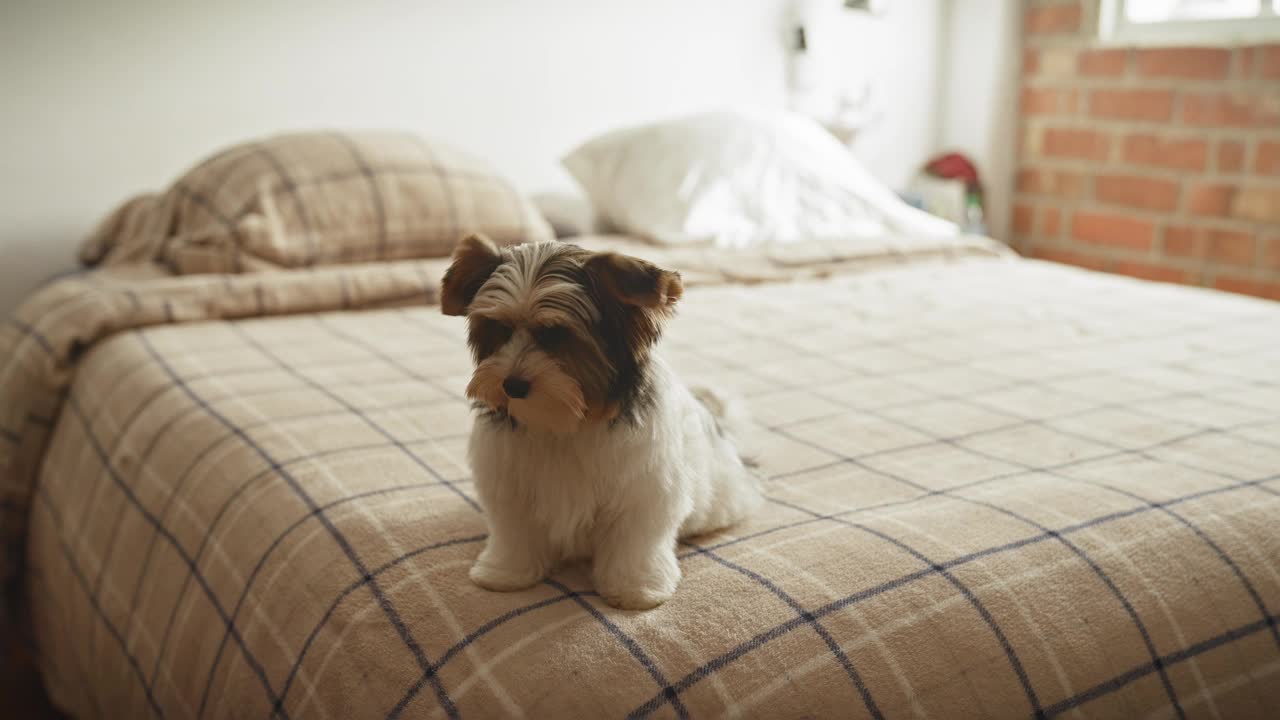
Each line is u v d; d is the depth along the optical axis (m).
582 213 3.32
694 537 1.19
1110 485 1.30
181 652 1.28
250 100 3.12
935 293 2.67
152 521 1.48
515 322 0.96
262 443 1.44
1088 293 2.69
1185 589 1.13
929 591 1.04
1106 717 1.03
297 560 1.16
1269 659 1.13
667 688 0.91
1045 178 4.14
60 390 2.08
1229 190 3.50
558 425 0.94
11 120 2.84
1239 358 2.03
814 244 3.08
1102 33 3.84
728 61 3.87
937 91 4.35
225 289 2.28
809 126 3.50
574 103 3.62
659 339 1.01
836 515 1.23
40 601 1.91
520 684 0.91
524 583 1.05
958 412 1.68
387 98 3.30
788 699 0.93
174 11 2.97
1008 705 0.99
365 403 1.66
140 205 2.83
